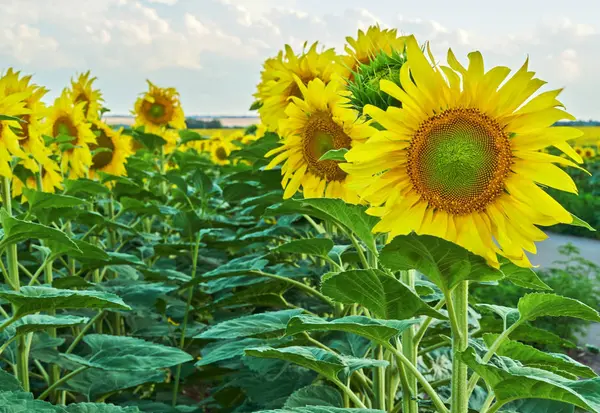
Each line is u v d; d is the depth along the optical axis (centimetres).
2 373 109
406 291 85
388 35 145
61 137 199
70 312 194
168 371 187
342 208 98
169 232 279
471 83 79
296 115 122
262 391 139
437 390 129
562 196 675
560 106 78
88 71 259
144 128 327
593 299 316
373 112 82
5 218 108
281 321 125
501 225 80
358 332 88
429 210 82
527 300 85
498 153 80
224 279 167
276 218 262
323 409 87
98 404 97
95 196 246
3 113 138
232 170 279
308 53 167
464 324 85
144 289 180
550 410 108
